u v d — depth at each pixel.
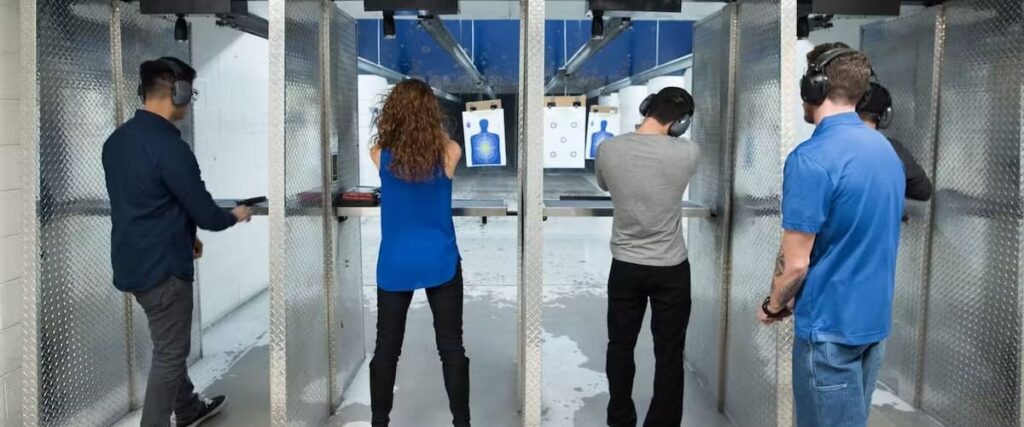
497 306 4.36
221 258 3.98
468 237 6.96
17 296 2.33
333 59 2.67
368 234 7.30
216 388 2.95
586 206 2.63
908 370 2.81
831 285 1.59
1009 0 2.22
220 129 3.90
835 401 1.62
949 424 2.57
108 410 2.57
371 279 5.27
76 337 2.36
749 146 2.35
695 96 3.01
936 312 2.65
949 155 2.54
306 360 2.40
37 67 2.09
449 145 2.21
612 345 2.35
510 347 3.55
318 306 2.55
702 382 2.96
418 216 2.19
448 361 2.26
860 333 1.59
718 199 2.68
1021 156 2.20
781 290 1.64
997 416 2.32
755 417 2.33
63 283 2.28
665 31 6.81
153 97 2.09
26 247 2.12
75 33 2.28
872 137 1.58
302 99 2.31
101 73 2.43
